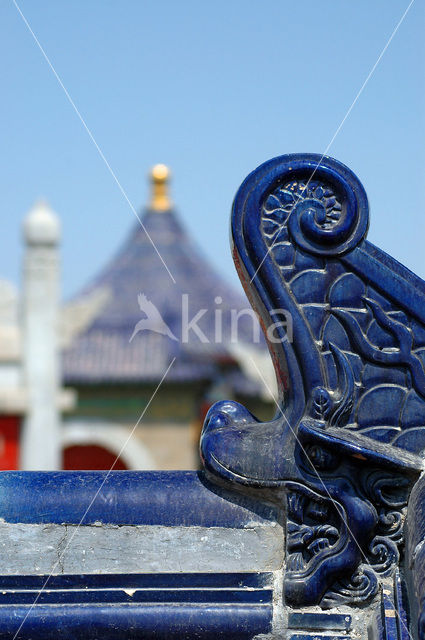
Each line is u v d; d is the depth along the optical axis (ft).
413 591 10.68
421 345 11.41
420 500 10.88
